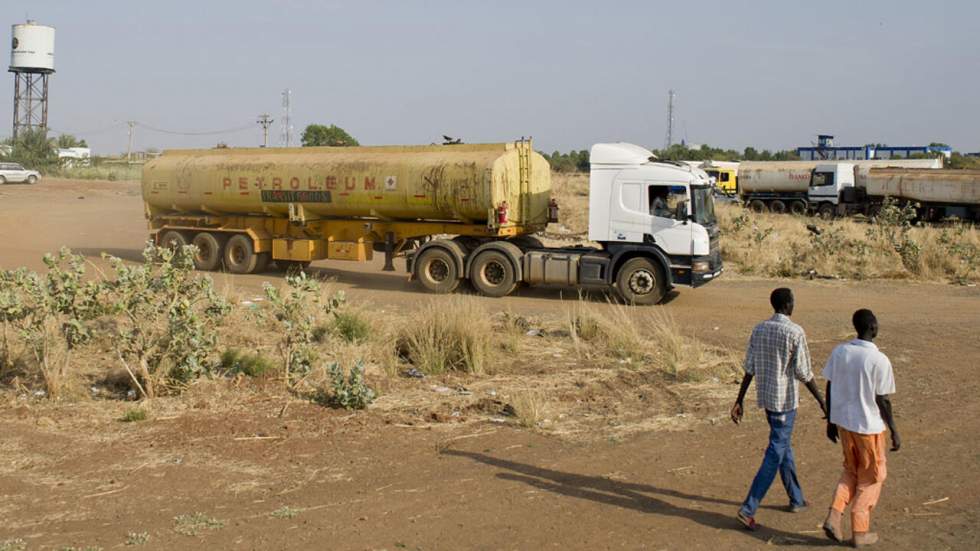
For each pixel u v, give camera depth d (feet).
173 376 33.68
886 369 19.94
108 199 154.20
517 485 24.14
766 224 111.55
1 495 22.62
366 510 22.04
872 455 20.02
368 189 62.08
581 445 27.99
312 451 26.73
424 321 40.57
